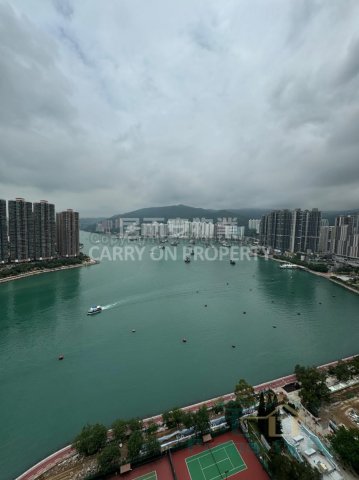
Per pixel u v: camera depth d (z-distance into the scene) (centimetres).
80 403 7644
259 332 12175
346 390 7506
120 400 7744
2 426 6869
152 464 5338
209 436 5800
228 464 5297
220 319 13625
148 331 12169
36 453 6094
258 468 5206
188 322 13212
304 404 6788
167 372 9062
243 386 6806
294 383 7912
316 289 19425
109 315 14012
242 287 19625
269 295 17875
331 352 10456
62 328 12419
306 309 15275
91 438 5603
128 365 9494
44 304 15550
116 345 10888
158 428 6219
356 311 15012
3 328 12388
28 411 7362
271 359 9894
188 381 8562
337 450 5162
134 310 14788
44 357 9994
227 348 10694
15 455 6053
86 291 18088
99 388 8275
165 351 10431
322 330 12475
